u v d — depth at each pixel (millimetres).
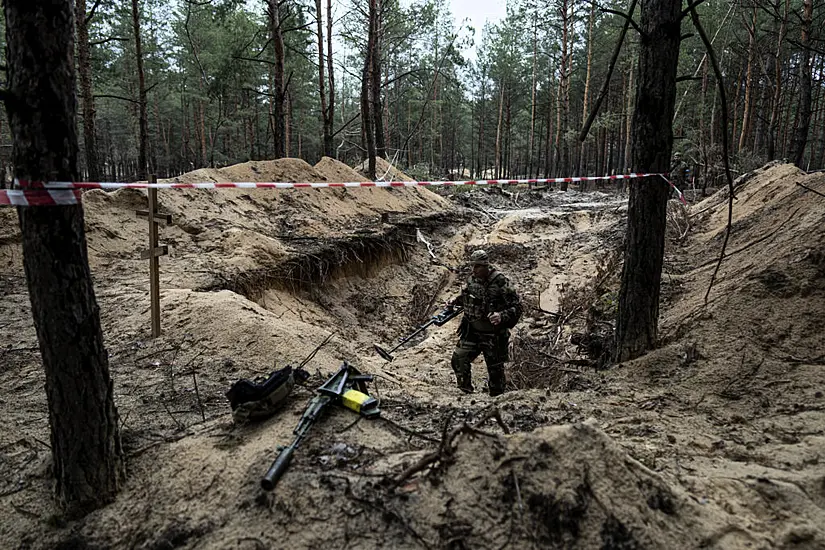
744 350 4262
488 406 3740
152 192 4922
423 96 36812
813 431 3072
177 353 4723
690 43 23109
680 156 19969
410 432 2889
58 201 2227
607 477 2127
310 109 37844
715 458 2869
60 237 2295
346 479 2346
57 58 2176
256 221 10609
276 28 14828
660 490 2178
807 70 13422
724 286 5469
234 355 4668
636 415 3561
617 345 4949
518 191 26156
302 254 9250
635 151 4629
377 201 15102
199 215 9688
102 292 6562
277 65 14914
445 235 15312
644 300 4750
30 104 2150
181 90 30141
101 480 2545
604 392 4094
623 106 30047
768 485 2420
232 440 2850
